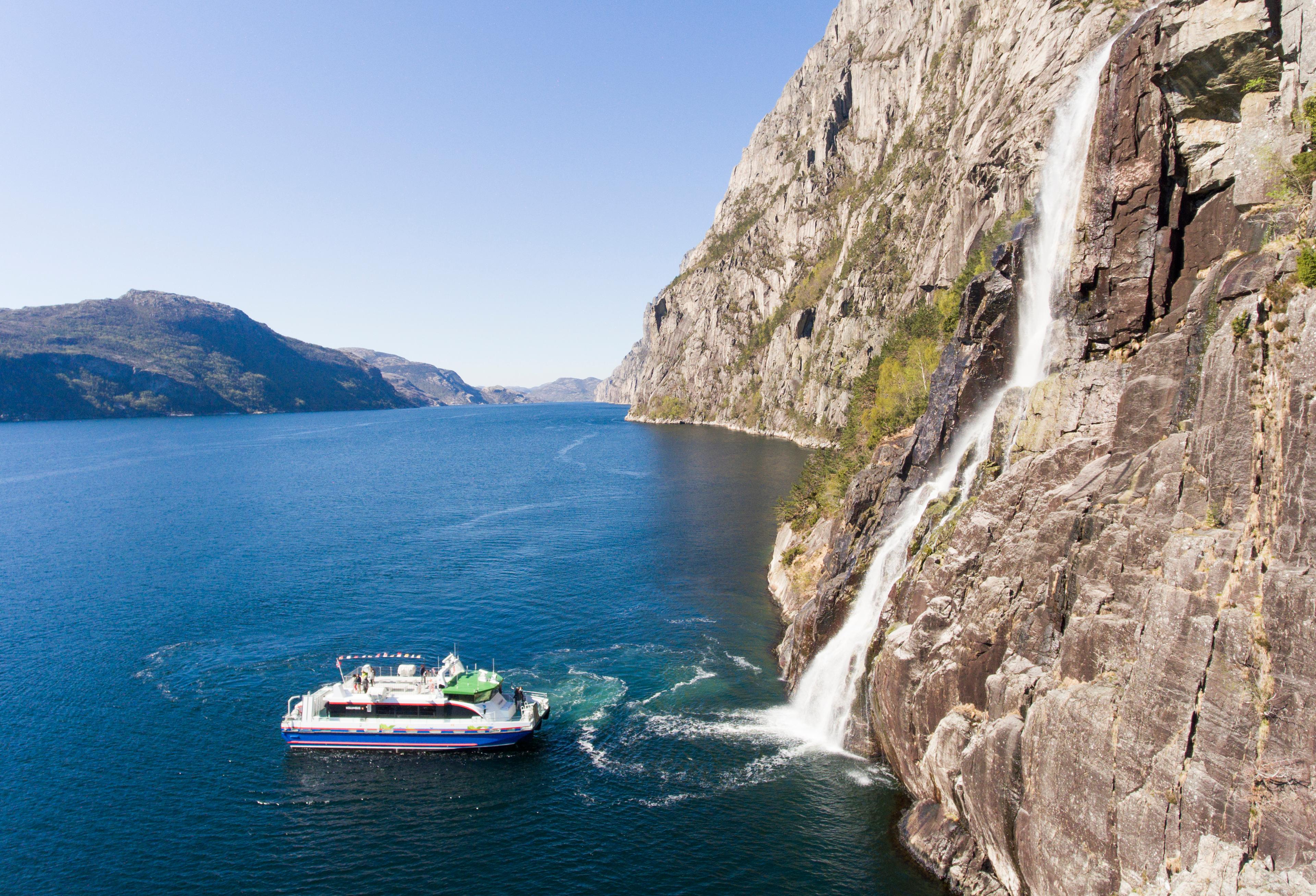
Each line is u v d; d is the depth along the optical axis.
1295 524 23.39
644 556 101.81
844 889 36.09
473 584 89.69
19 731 54.38
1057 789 29.06
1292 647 22.61
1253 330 26.62
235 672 64.81
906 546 51.44
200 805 45.12
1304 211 28.41
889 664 42.62
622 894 36.53
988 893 34.19
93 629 75.81
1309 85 28.97
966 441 52.84
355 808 44.59
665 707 56.72
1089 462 35.78
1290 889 21.64
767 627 73.94
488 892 36.97
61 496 167.00
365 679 54.34
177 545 114.31
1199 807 24.14
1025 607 35.25
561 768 48.44
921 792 40.88
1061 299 43.12
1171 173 35.19
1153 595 27.12
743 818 42.19
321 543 113.69
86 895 37.31
